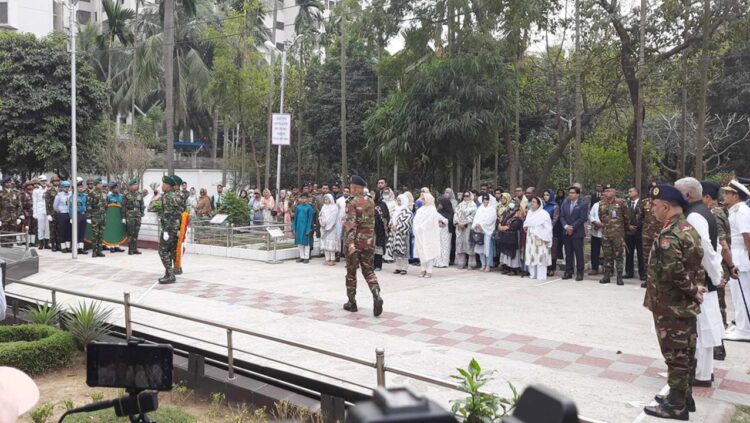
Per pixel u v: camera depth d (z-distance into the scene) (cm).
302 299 981
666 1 1477
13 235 1377
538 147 2647
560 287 1128
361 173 3141
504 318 852
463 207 1398
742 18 1423
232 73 2630
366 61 2931
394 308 918
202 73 3241
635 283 1180
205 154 4434
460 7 1720
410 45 1872
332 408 473
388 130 1855
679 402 491
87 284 1126
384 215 1361
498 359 653
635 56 1692
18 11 3312
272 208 1973
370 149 2109
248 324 807
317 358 650
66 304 920
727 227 733
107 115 2770
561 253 1325
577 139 1802
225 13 3656
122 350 261
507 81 1708
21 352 605
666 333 495
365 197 878
